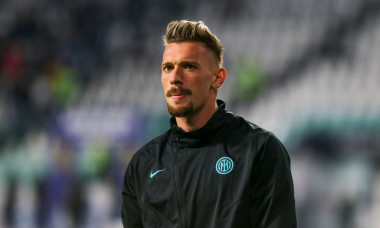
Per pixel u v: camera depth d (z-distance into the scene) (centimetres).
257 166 694
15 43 6241
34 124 5081
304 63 5256
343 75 4991
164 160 739
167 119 4453
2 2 6850
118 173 4209
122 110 4788
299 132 4328
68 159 4153
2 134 5100
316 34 5550
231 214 678
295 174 4138
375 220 3669
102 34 6356
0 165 4697
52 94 5178
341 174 4106
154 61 5844
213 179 695
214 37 723
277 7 6019
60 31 6462
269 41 5619
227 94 4966
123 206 796
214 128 715
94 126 4459
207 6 6328
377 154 4138
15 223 3916
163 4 6519
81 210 3809
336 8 5769
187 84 700
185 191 705
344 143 4234
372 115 4250
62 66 5506
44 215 3994
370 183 4006
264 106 4797
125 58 5956
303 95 4838
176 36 711
